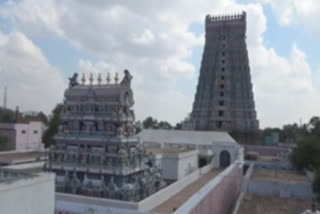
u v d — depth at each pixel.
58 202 28.94
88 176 39.31
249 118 95.06
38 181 23.02
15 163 49.16
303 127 123.88
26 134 85.31
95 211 27.52
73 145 41.59
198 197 27.14
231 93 96.94
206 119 97.88
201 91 100.62
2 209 19.59
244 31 99.31
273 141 117.69
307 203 43.94
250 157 86.44
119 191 35.28
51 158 41.91
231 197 47.31
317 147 64.31
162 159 52.34
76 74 44.69
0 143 71.56
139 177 40.56
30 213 22.12
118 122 39.84
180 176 53.22
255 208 41.06
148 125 169.00
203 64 102.25
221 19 101.75
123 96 40.59
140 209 31.56
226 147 71.62
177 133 82.25
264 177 57.41
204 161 71.38
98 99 41.59
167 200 38.16
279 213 38.78
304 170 64.56
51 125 79.50
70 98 43.56
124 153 38.25
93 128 41.06
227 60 98.56
